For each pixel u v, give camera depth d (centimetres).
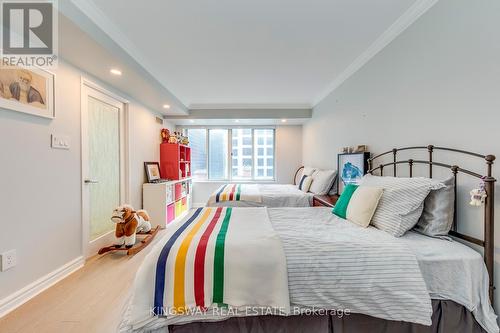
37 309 168
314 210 218
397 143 199
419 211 147
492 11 122
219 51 245
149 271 115
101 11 178
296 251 123
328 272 118
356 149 264
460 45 140
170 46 235
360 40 221
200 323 119
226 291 114
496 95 121
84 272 225
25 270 178
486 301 120
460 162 141
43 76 194
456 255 123
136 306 110
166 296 112
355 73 277
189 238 133
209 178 580
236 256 119
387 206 158
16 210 172
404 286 115
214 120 505
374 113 235
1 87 161
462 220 141
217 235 138
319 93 401
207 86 362
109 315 162
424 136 169
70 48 195
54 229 206
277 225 167
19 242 174
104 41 194
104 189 288
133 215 279
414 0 165
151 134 419
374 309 116
